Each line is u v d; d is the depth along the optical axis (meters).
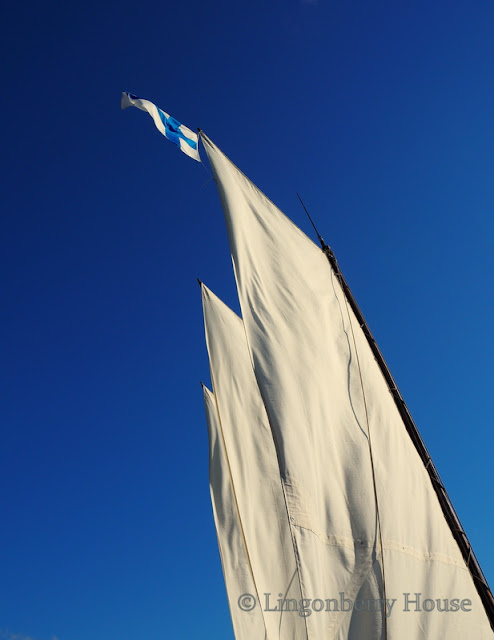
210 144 25.02
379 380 23.61
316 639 19.00
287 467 20.61
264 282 23.66
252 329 22.75
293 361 22.55
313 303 24.05
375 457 21.91
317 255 25.41
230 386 27.64
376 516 21.00
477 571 21.11
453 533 21.53
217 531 29.08
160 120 24.67
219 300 28.94
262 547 24.86
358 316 24.97
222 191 24.25
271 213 24.98
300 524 20.03
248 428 27.11
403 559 20.52
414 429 22.97
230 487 29.72
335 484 21.47
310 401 22.09
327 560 20.36
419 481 21.97
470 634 20.06
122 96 24.62
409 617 19.81
